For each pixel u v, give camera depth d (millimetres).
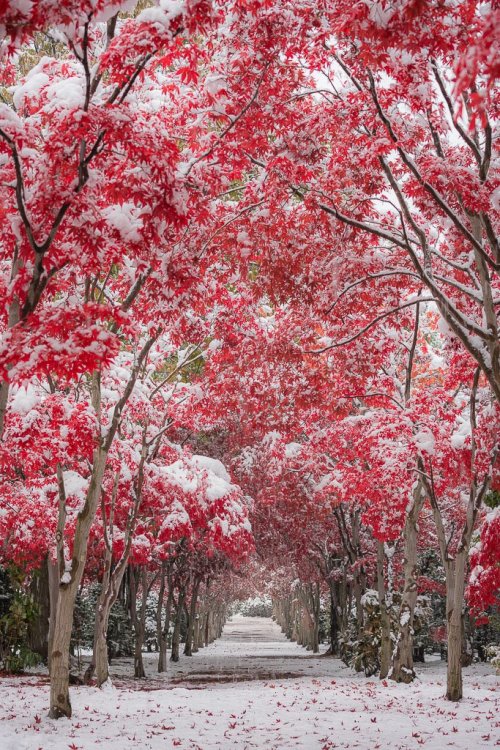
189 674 25141
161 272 9891
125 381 15797
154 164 6398
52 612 17844
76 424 11453
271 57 8797
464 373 13914
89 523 11977
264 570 49281
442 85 9328
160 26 6105
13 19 5195
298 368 14922
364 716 12500
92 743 9602
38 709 12531
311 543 31609
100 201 7973
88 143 6758
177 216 6875
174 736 10391
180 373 19578
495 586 11977
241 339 14617
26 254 6539
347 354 14578
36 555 19266
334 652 37062
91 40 8383
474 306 13016
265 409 16500
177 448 19578
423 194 9953
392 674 18969
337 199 11492
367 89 9539
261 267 11672
